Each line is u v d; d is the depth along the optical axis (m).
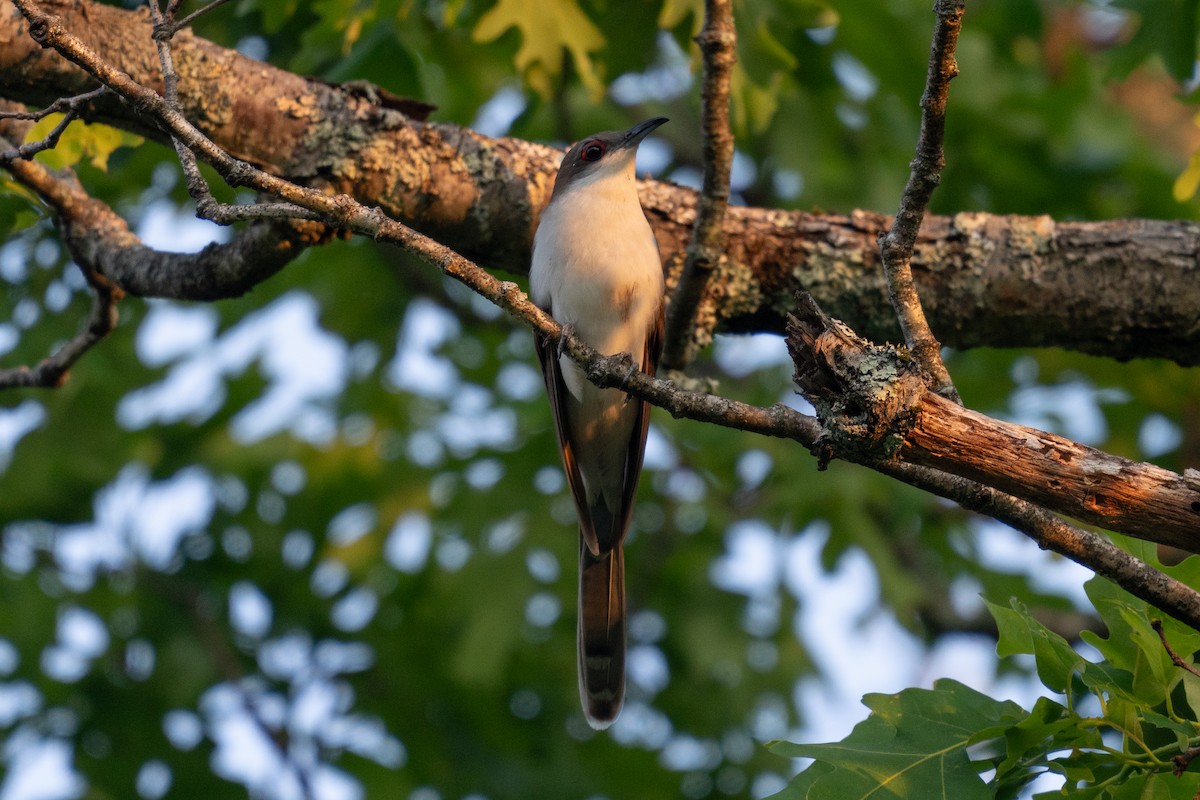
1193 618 4.82
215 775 11.95
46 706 12.16
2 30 6.43
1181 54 9.20
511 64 10.80
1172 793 4.88
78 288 12.11
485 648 11.66
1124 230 7.54
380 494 13.27
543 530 12.30
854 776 5.06
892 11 10.94
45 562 12.70
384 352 13.55
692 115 13.56
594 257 7.84
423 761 12.20
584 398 8.66
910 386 4.76
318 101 7.04
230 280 7.25
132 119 6.84
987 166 12.27
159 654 12.38
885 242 5.25
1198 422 12.25
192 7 10.06
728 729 12.87
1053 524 4.93
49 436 12.62
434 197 7.25
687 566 13.14
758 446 12.27
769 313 7.68
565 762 12.52
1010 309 7.52
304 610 12.76
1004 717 5.27
